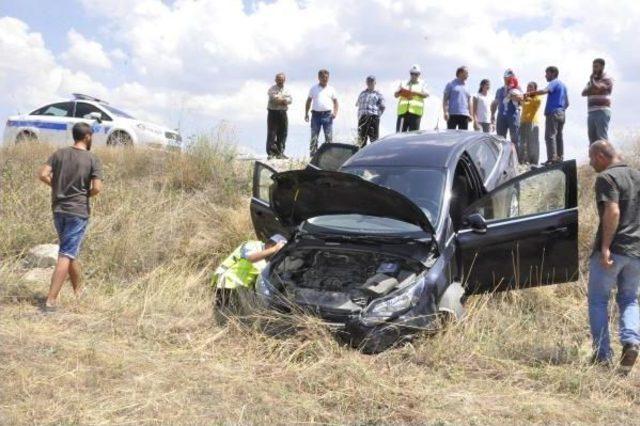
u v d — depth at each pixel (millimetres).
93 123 14984
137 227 9062
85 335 5992
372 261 6500
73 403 4609
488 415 4617
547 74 12117
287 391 4957
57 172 6625
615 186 5410
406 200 5949
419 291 5906
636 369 5539
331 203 6711
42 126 15297
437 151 7211
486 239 6441
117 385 4941
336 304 5961
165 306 6938
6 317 6324
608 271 5500
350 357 5516
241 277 6723
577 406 4824
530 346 5953
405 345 5773
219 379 5129
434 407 4707
